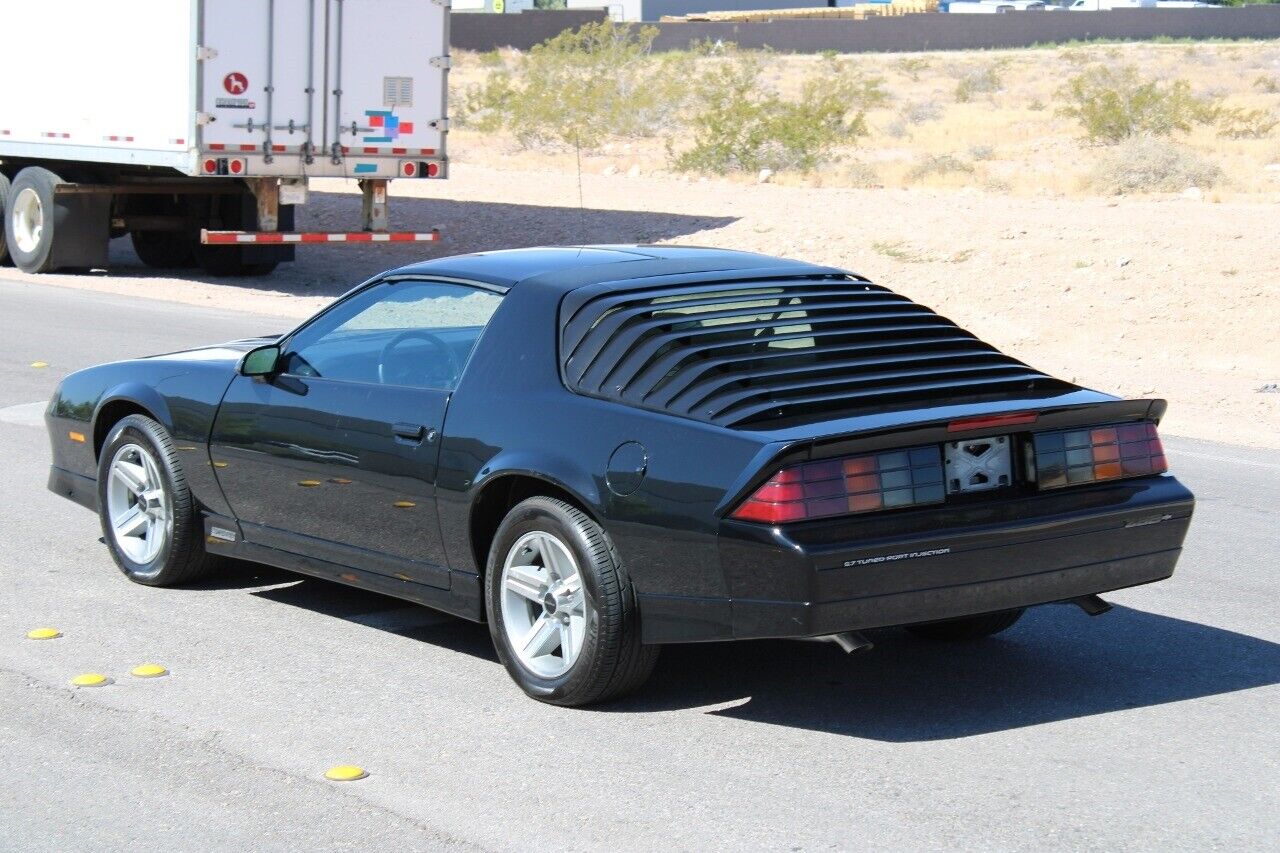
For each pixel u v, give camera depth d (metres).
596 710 5.39
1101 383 13.98
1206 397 13.27
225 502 6.58
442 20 18.67
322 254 22.73
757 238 21.80
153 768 4.80
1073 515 5.21
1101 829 4.39
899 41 75.81
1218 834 4.36
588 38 46.97
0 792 4.61
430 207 25.80
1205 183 25.09
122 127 17.75
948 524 4.98
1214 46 67.75
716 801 4.57
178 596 6.78
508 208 25.44
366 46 18.08
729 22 81.12
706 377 5.18
